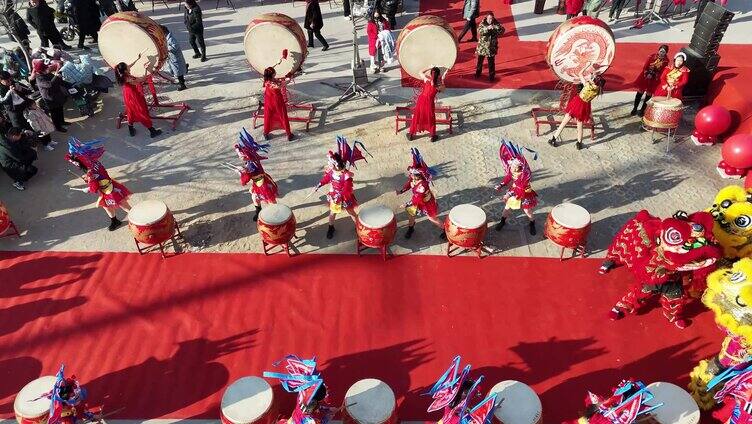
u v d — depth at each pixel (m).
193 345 8.55
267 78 12.30
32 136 11.80
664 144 12.66
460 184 11.66
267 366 8.24
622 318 8.78
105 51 13.24
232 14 20.70
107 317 9.00
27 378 8.16
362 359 8.30
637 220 8.57
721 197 8.66
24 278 9.72
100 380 8.10
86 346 8.57
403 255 10.00
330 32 18.91
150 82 13.85
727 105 12.88
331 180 9.63
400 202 11.21
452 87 15.16
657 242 8.09
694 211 10.73
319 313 8.98
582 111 11.95
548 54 12.56
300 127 13.73
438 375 8.06
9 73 13.35
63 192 11.78
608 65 12.27
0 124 11.20
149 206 9.77
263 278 9.60
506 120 13.71
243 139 9.82
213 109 14.59
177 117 13.84
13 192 11.80
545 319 8.80
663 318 8.77
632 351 8.30
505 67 16.11
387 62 15.74
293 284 9.47
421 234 10.44
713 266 8.44
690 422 6.68
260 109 14.10
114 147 13.20
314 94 15.06
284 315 8.96
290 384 6.45
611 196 11.19
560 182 11.61
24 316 9.04
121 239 10.50
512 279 9.46
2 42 18.70
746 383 6.46
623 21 18.55
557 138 12.96
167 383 8.05
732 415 6.78
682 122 13.37
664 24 18.08
